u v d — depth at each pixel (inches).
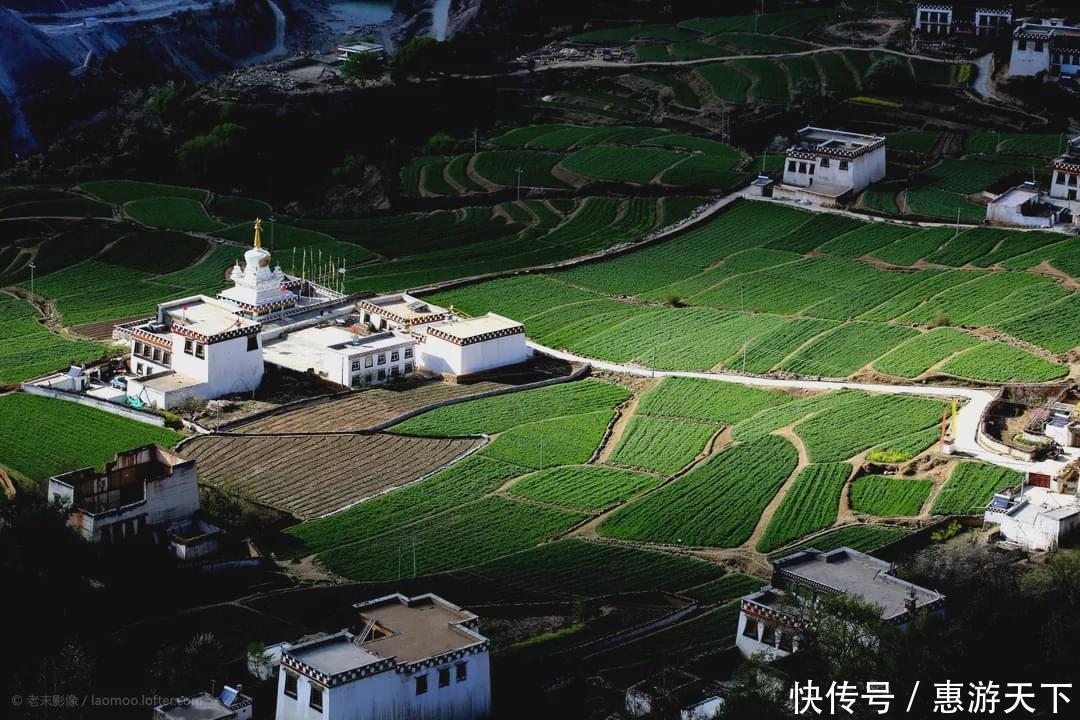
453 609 6314.0
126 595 7273.6
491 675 6363.2
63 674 6141.7
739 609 7091.5
